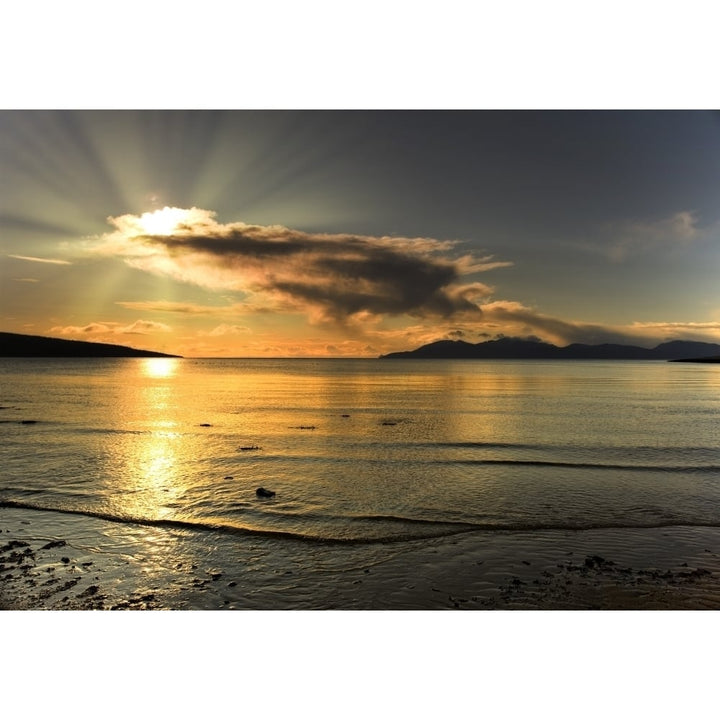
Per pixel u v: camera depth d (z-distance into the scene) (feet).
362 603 22.80
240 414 98.12
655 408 106.42
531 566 26.55
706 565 26.78
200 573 25.72
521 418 90.89
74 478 45.37
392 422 85.81
